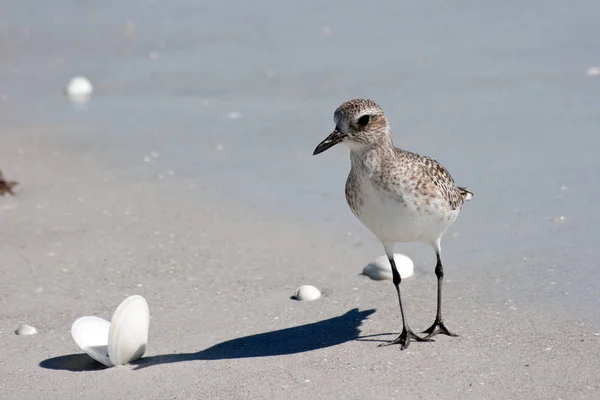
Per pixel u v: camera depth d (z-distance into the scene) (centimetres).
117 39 2439
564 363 848
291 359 895
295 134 1675
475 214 1280
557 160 1458
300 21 2514
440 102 1794
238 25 2511
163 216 1334
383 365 869
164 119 1797
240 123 1752
